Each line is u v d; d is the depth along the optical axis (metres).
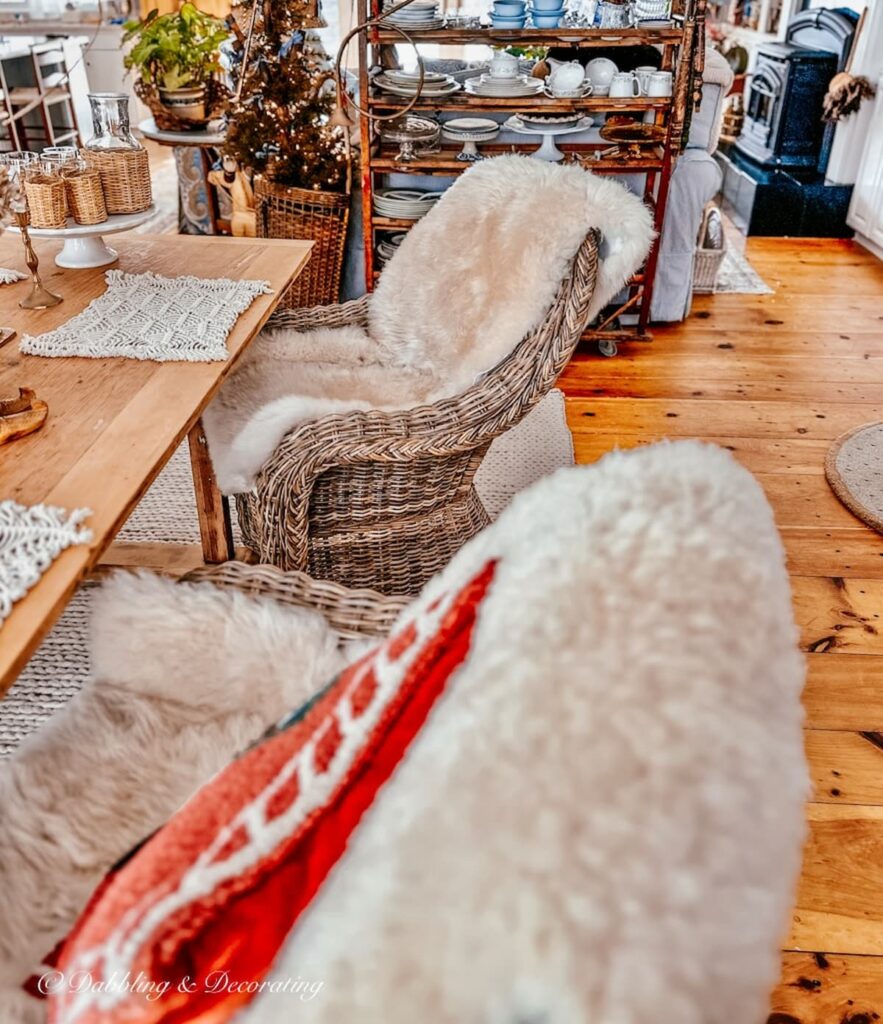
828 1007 1.27
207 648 1.04
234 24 3.19
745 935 0.38
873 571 2.21
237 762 0.65
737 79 5.11
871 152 4.45
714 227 3.85
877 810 1.57
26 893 0.86
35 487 1.02
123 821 0.92
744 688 0.43
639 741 0.40
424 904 0.36
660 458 0.57
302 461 1.48
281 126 3.14
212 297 1.57
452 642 0.59
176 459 2.58
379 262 3.23
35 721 1.67
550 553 0.50
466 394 1.52
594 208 1.50
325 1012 0.36
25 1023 0.75
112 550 1.90
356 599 1.11
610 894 0.35
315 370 1.90
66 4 6.41
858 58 4.52
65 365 1.32
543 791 0.38
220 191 3.88
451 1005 0.35
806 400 3.04
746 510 0.53
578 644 0.44
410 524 1.70
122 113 1.70
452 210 1.80
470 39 2.86
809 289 4.04
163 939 0.56
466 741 0.41
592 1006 0.33
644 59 3.73
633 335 3.27
